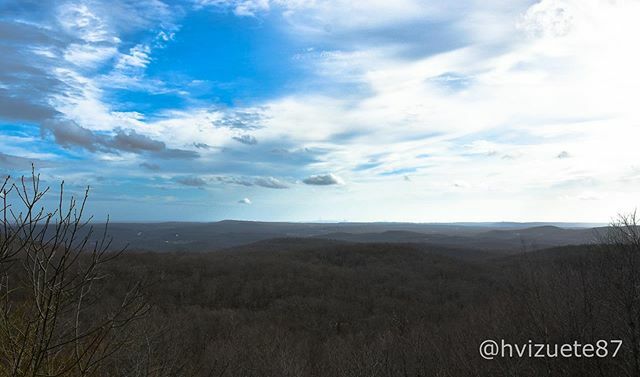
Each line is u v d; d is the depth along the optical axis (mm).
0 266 2750
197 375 7504
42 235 2736
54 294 2777
